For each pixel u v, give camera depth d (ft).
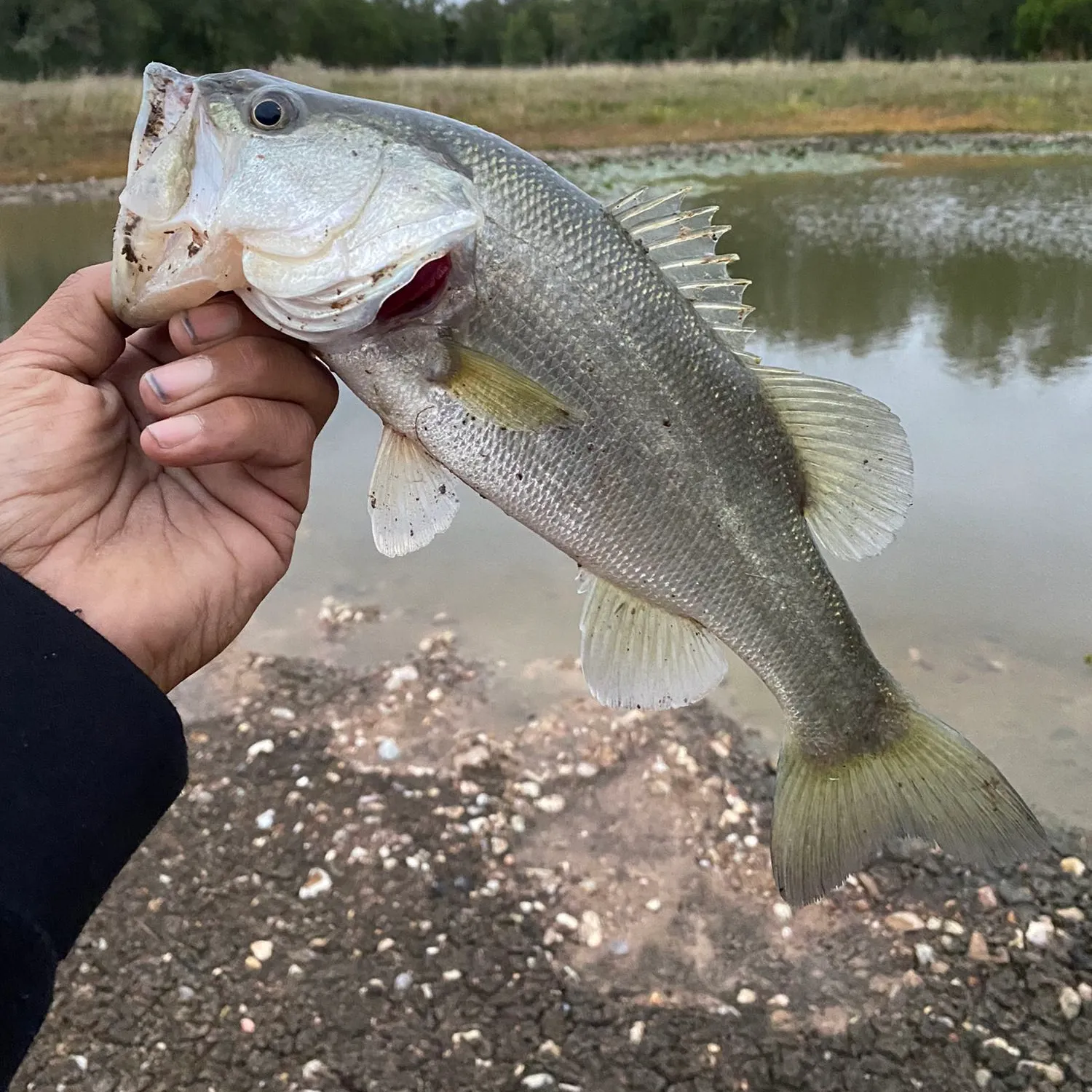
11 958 0.65
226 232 0.93
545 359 1.03
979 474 2.86
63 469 0.89
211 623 0.95
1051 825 1.76
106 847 0.72
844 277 4.51
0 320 3.94
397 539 1.08
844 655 1.24
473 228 0.98
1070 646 2.20
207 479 1.00
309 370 0.98
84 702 0.72
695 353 1.09
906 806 1.26
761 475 1.15
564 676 2.20
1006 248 4.88
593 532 1.09
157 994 1.56
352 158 0.96
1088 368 3.49
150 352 1.03
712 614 1.17
